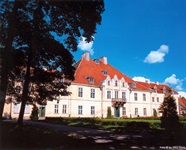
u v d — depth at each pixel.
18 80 17.91
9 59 12.09
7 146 9.48
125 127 21.84
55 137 11.93
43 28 13.34
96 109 46.06
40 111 39.84
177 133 16.66
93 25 13.91
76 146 10.73
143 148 11.42
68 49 15.89
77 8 13.34
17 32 12.77
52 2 12.95
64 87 18.94
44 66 17.50
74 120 32.84
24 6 12.79
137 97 54.31
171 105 24.00
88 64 51.44
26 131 13.08
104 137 14.65
